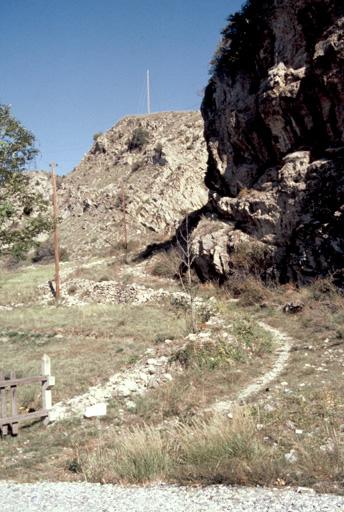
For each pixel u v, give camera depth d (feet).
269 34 90.12
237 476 19.93
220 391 36.14
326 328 52.47
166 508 17.38
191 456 22.47
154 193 187.52
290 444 23.65
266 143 92.27
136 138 252.83
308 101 80.23
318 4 79.00
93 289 111.14
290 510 16.19
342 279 64.75
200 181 186.70
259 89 90.68
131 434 25.99
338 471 19.62
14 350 62.23
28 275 150.30
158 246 140.97
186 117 261.85
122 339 63.46
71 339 67.21
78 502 18.71
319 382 35.12
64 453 26.96
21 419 30.58
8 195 50.29
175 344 47.37
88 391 40.06
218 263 88.99
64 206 230.48
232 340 46.16
